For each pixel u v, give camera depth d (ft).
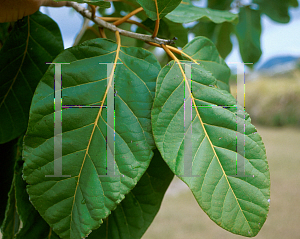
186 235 6.05
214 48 1.46
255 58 3.13
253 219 1.19
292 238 5.67
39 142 1.21
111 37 2.14
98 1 1.22
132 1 1.74
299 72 16.80
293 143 12.06
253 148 1.23
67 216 1.19
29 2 1.33
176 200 8.22
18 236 1.32
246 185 1.21
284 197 7.47
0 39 1.58
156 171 1.46
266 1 2.99
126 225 1.43
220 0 2.94
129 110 1.24
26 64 1.46
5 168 1.53
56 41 1.48
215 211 1.18
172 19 1.54
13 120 1.46
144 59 1.29
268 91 16.34
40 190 1.20
